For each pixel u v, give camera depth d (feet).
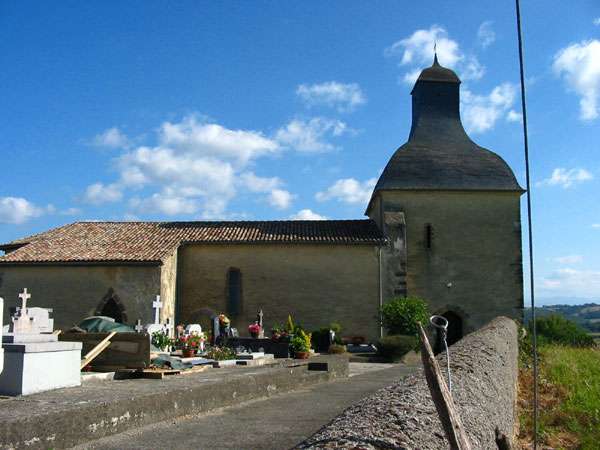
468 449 11.76
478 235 95.25
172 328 66.13
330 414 30.40
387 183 95.81
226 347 64.95
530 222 20.27
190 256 91.66
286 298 89.86
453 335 94.12
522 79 20.59
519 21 20.83
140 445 22.77
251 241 90.33
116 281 81.87
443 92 104.17
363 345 87.15
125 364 39.14
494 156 99.14
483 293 93.91
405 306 83.51
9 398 27.32
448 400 12.17
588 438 26.63
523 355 58.80
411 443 11.64
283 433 25.26
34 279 83.61
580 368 50.78
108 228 96.43
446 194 95.96
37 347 29.66
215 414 30.45
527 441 27.27
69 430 22.33
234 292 90.58
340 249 90.94
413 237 94.73
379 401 14.67
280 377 40.19
